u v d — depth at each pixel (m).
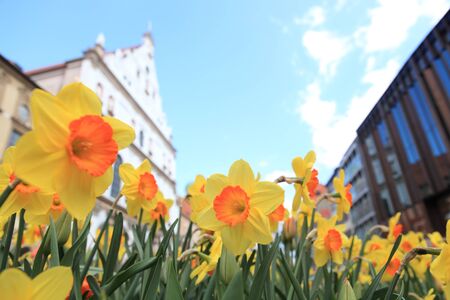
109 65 26.00
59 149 0.75
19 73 16.20
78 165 0.73
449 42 14.39
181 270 1.49
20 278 0.55
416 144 17.03
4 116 15.16
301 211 1.92
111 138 0.82
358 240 2.31
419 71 16.66
